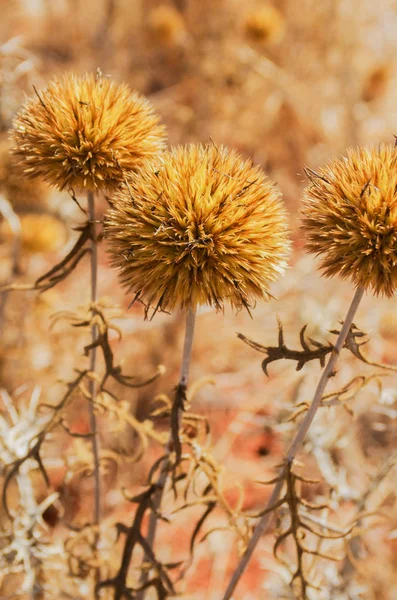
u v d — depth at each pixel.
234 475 0.71
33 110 0.35
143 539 0.36
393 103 1.08
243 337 0.33
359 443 0.57
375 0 1.14
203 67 1.04
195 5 1.09
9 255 0.64
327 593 0.44
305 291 0.80
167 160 0.33
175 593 0.37
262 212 0.33
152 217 0.33
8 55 0.47
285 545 0.55
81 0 1.21
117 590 0.36
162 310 0.33
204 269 0.32
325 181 0.33
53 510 0.63
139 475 0.68
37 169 0.35
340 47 1.07
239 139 1.06
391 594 0.52
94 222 0.34
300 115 1.04
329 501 0.40
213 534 0.63
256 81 1.03
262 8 1.00
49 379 0.65
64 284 0.83
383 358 0.71
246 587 0.61
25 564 0.41
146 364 0.78
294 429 0.43
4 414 0.56
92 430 0.39
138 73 1.13
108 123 0.34
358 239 0.32
